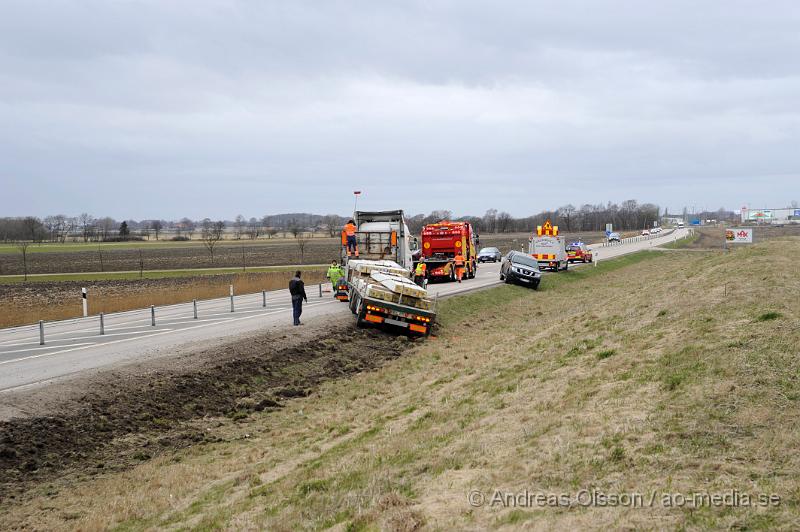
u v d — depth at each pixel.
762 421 8.30
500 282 40.53
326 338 21.48
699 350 11.87
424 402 14.20
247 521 8.53
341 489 9.07
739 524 6.02
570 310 28.95
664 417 8.98
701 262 33.81
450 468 8.98
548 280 43.94
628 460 7.83
